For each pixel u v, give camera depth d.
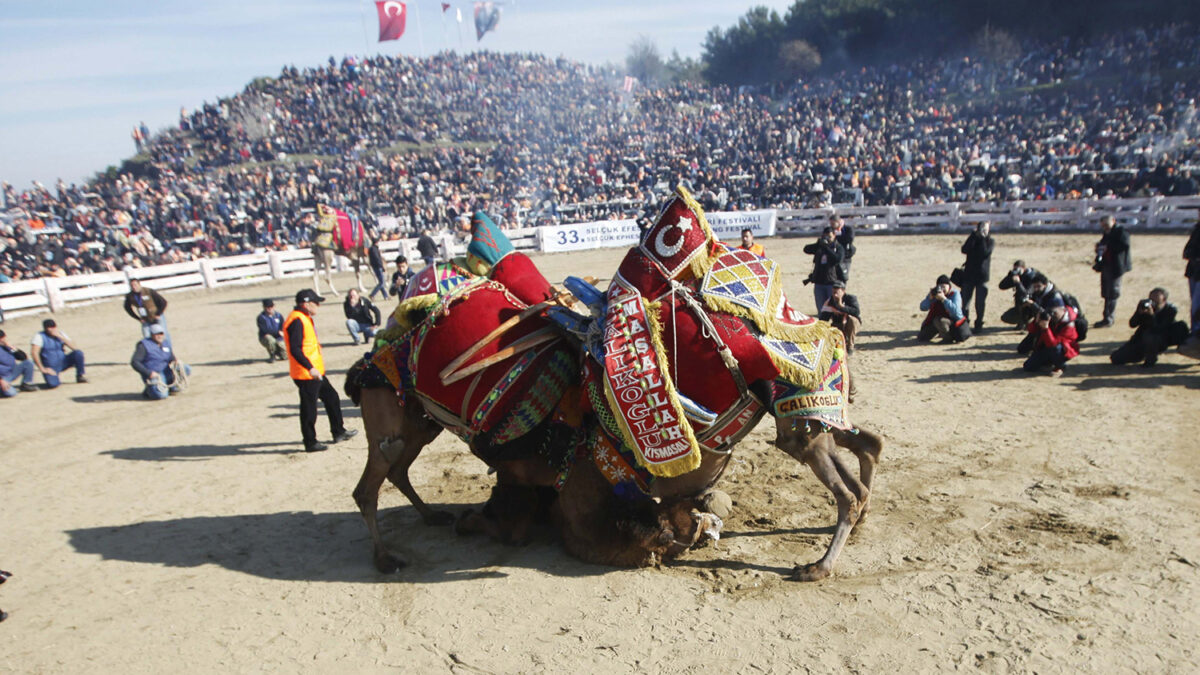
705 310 5.19
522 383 5.52
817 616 4.97
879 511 6.40
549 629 5.02
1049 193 28.56
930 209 27.88
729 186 36.72
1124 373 9.93
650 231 5.43
